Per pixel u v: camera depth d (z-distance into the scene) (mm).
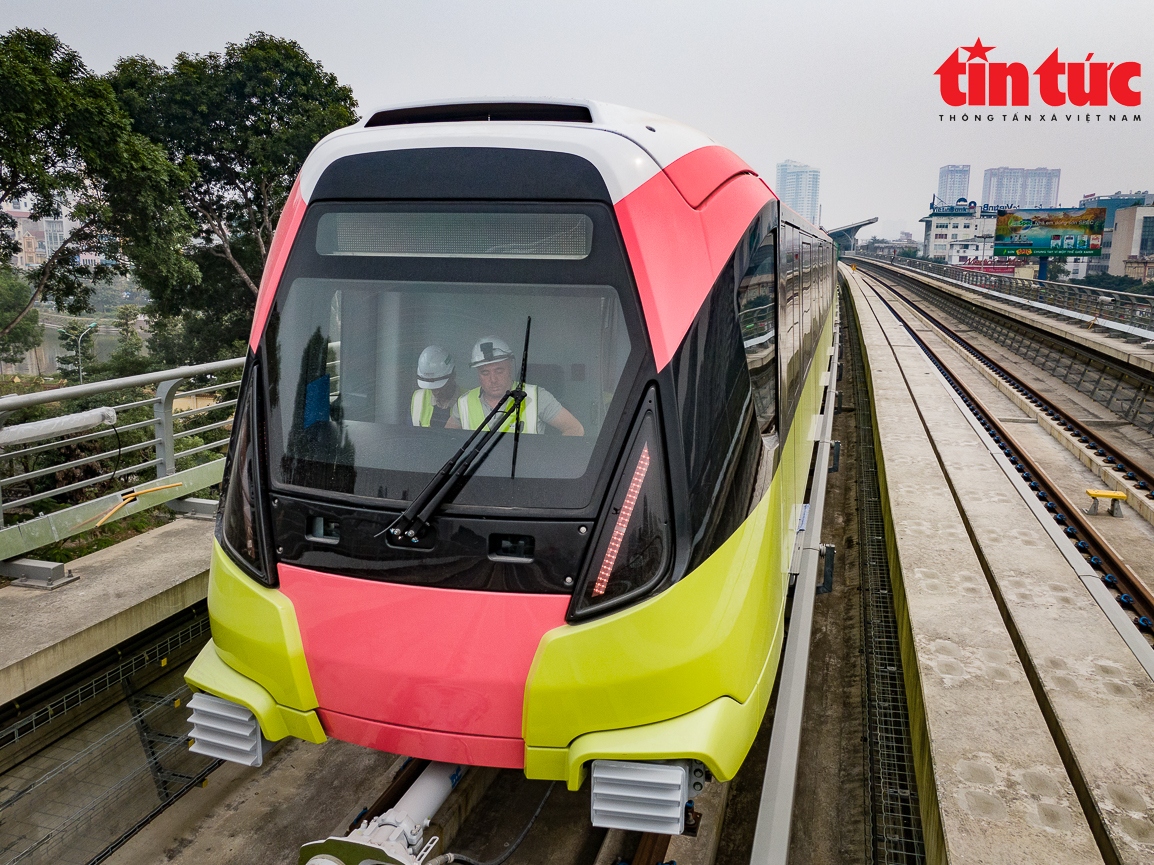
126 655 4637
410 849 2863
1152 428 13391
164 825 4059
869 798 4320
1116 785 3516
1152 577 7008
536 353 2947
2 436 4535
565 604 2793
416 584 2859
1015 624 5098
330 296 3152
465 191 3000
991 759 3705
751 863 3082
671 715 2865
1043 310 27094
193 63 25766
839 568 7816
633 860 3449
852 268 95062
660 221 2984
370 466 3002
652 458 2822
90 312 24312
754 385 3367
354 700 2951
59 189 18328
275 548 3070
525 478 2867
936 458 9352
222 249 29375
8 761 3977
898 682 5336
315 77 27391
